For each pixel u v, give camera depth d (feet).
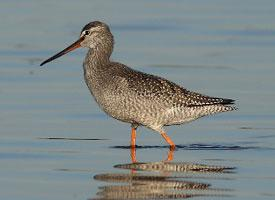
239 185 47.34
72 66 83.20
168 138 57.57
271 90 73.26
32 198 44.88
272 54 87.10
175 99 57.06
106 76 57.72
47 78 78.43
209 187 47.06
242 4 114.01
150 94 56.75
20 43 92.02
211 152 55.67
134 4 113.19
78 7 110.22
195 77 77.82
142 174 49.93
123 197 45.19
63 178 48.91
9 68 81.97
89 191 46.26
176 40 94.07
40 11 107.65
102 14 106.22
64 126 62.80
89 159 53.72
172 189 46.70
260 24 101.76
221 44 92.27
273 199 44.57
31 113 66.39
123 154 55.31
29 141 58.23
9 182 47.96
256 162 52.70
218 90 73.26
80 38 60.49
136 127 58.49
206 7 112.27
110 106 57.67
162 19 104.83
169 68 81.25
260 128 62.44
